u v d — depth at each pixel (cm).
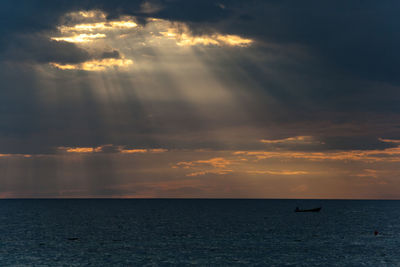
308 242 11344
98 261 8512
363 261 8656
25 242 11094
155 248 10138
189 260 8662
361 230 14662
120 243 10994
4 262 8325
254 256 9131
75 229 14575
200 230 14300
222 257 9000
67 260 8588
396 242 11506
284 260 8719
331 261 8644
